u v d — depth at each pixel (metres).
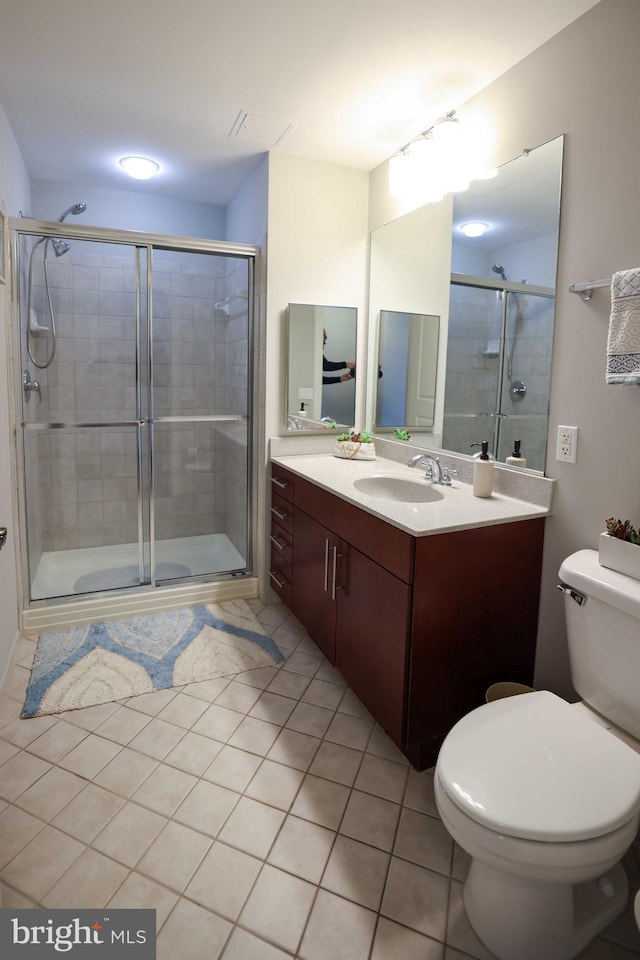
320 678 2.31
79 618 2.72
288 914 1.31
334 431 3.03
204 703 2.12
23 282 2.58
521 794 1.12
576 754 1.23
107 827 1.54
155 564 3.08
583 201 1.66
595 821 1.06
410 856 1.47
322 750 1.87
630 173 1.52
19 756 1.81
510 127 1.93
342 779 1.74
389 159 2.71
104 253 2.73
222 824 1.56
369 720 2.04
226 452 3.21
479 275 2.11
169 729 1.97
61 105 2.27
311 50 1.85
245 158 2.77
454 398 2.30
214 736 1.94
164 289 2.94
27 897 1.33
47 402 2.76
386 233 2.76
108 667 2.34
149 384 2.92
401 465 2.68
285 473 2.69
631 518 1.59
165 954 1.21
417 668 1.68
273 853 1.47
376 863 1.45
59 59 1.93
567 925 1.21
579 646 1.55
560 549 1.82
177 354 3.02
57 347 2.73
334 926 1.29
